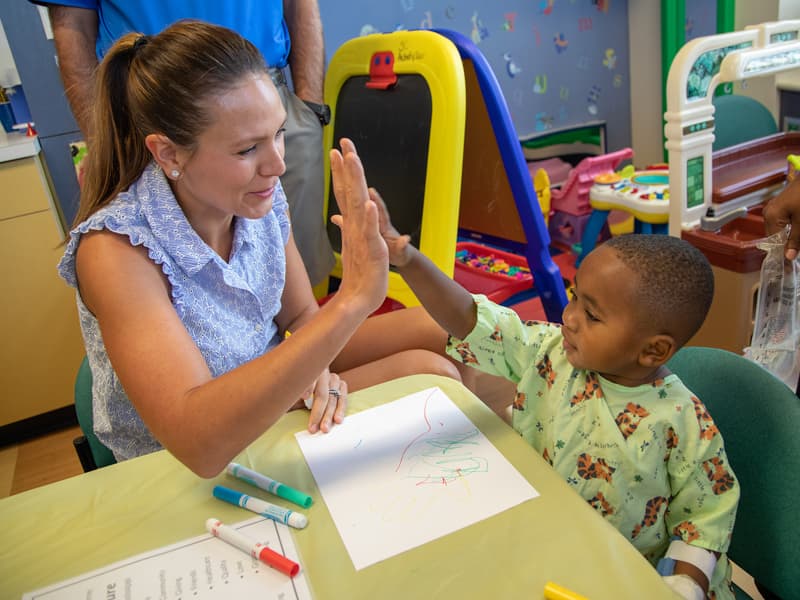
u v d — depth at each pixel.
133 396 0.78
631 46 3.05
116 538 0.67
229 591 0.60
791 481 0.73
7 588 0.62
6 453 2.12
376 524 0.66
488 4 2.68
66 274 0.89
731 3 2.60
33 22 2.05
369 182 1.91
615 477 0.78
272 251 1.07
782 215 1.09
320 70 1.74
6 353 2.07
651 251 0.74
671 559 0.73
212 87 0.78
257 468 0.76
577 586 0.56
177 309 0.94
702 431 0.76
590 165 2.62
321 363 0.72
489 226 2.18
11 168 1.92
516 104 2.88
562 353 0.86
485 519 0.65
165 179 0.90
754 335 1.19
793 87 2.22
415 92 1.71
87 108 1.40
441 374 1.08
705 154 1.63
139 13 1.44
